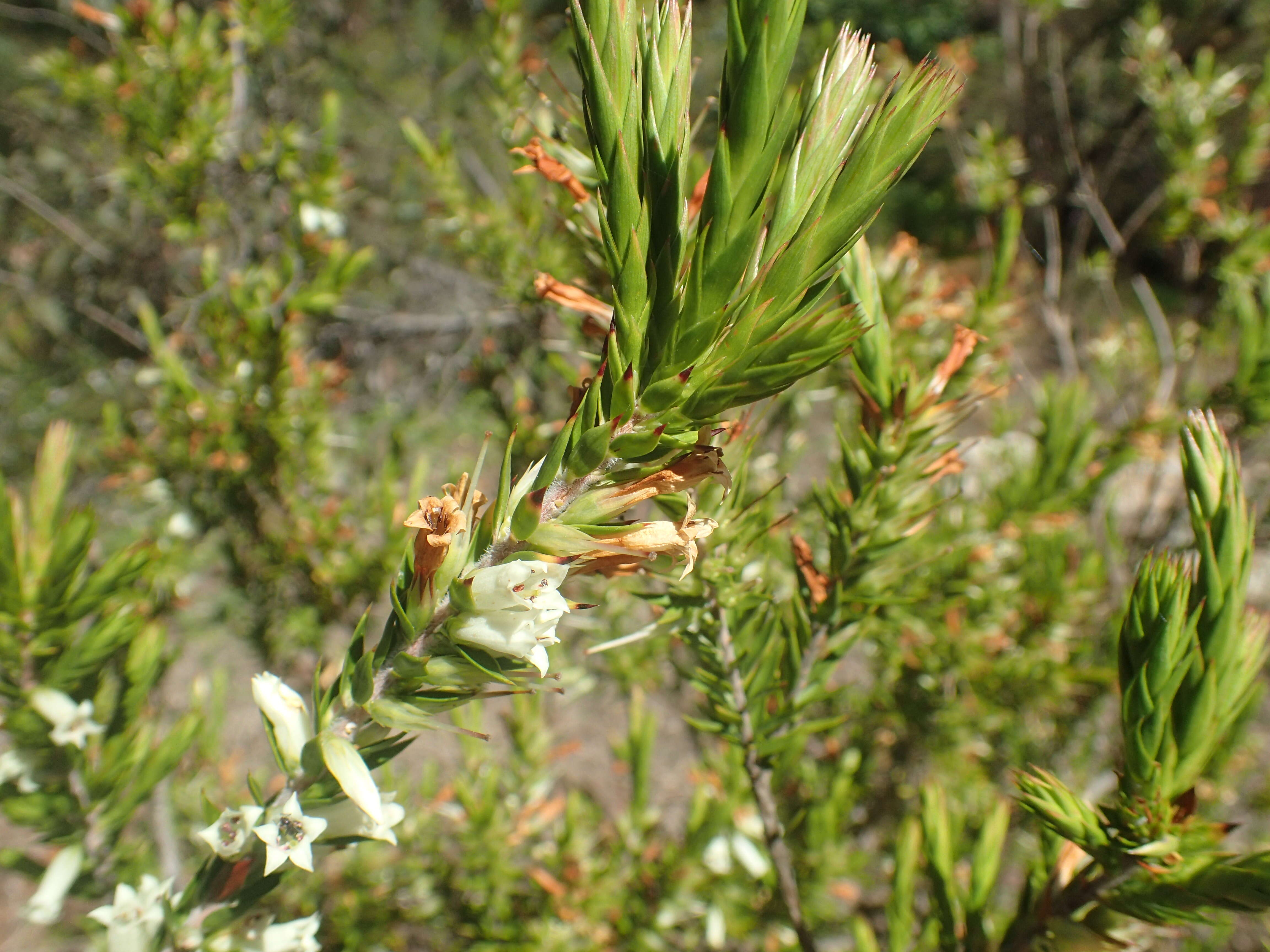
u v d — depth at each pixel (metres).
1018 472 0.38
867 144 0.10
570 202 0.24
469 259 0.46
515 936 0.34
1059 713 0.45
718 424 0.12
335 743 0.13
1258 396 0.36
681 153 0.11
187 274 0.67
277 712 0.14
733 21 0.10
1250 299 0.41
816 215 0.11
